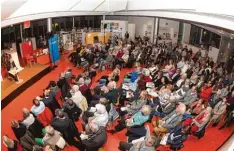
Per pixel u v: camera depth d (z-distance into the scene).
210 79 10.09
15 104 9.09
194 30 17.33
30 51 13.23
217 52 14.31
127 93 8.56
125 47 14.78
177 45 15.62
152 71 10.98
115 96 8.31
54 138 5.44
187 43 18.11
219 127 7.58
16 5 6.90
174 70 10.78
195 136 6.99
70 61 14.84
